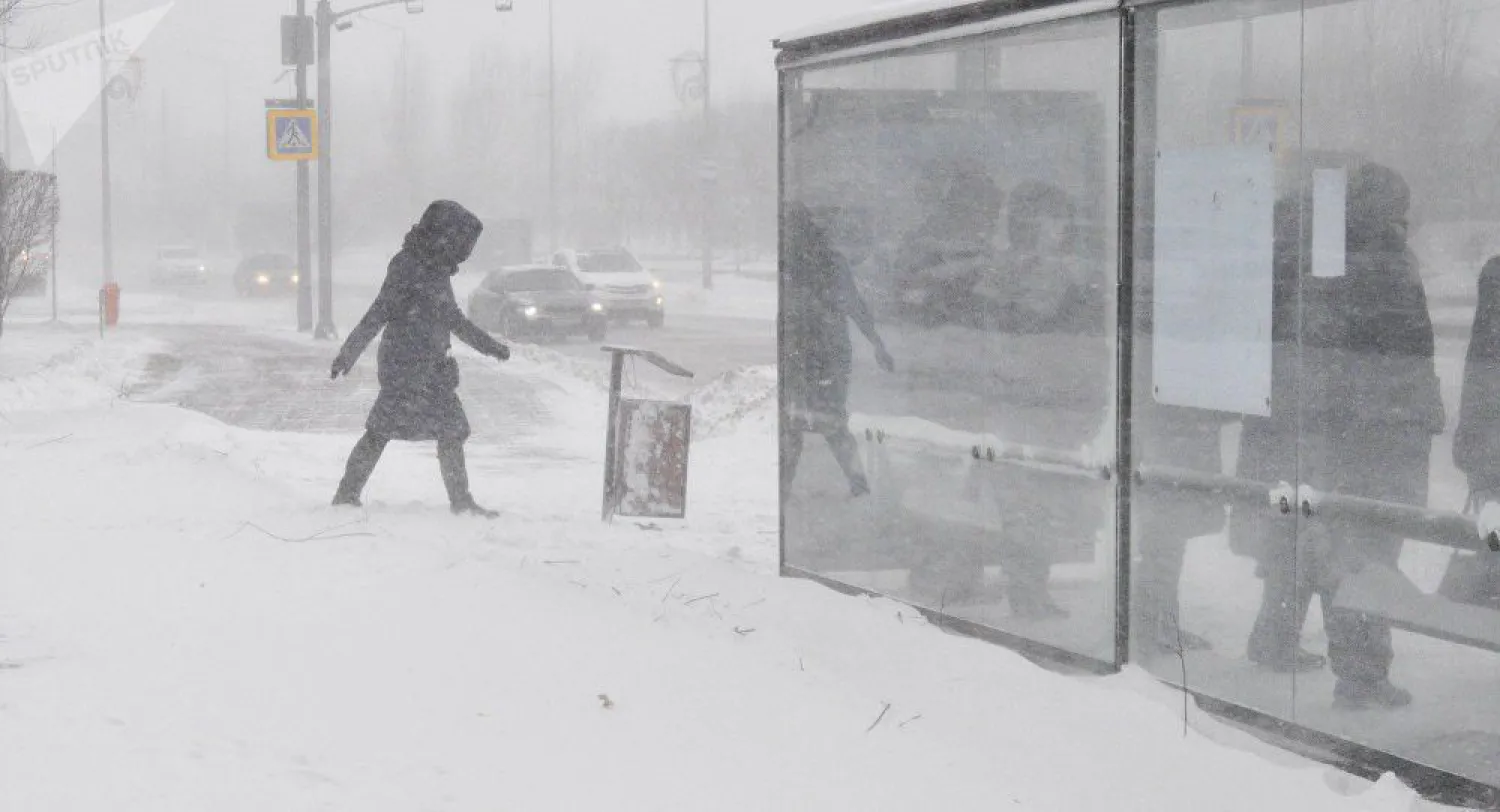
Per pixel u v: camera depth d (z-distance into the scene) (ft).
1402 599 15.79
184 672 16.56
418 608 20.26
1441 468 15.38
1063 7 19.30
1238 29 17.29
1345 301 16.28
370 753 14.32
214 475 35.17
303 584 21.66
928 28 21.63
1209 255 17.70
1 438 43.11
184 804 12.45
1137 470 18.72
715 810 13.56
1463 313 15.15
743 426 51.75
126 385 72.43
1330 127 16.38
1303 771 15.44
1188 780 15.20
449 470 30.66
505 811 13.14
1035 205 20.06
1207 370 17.76
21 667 16.34
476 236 30.63
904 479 22.74
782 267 25.18
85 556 23.58
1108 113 18.83
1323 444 16.56
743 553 28.99
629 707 16.42
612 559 24.73
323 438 47.93
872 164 23.06
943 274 21.76
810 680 17.99
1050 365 19.93
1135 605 18.86
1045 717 17.10
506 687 16.84
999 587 21.01
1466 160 15.15
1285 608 17.02
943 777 14.87
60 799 12.28
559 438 51.31
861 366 23.58
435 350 30.35
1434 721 15.51
